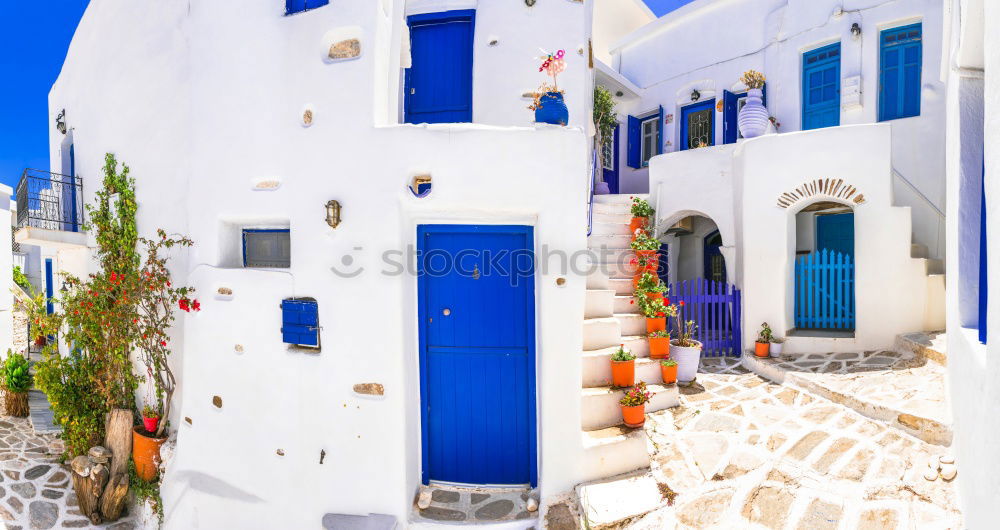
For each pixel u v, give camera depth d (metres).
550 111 4.17
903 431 4.32
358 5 4.20
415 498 4.40
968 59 3.05
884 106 8.15
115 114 6.44
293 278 4.38
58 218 7.55
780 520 3.61
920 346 5.79
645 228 7.57
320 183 4.29
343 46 4.25
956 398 3.58
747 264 7.31
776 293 7.06
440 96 6.51
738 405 5.42
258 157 4.50
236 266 4.88
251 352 4.55
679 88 11.18
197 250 4.80
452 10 6.44
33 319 6.46
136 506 5.41
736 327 7.52
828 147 6.71
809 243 9.05
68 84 8.27
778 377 6.11
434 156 4.10
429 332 4.52
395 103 4.58
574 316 4.13
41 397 8.95
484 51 6.35
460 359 4.50
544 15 6.36
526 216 4.26
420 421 4.52
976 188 3.12
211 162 4.70
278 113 4.43
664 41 11.49
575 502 4.11
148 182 5.78
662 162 8.88
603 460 4.31
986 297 2.71
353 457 4.26
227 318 4.64
